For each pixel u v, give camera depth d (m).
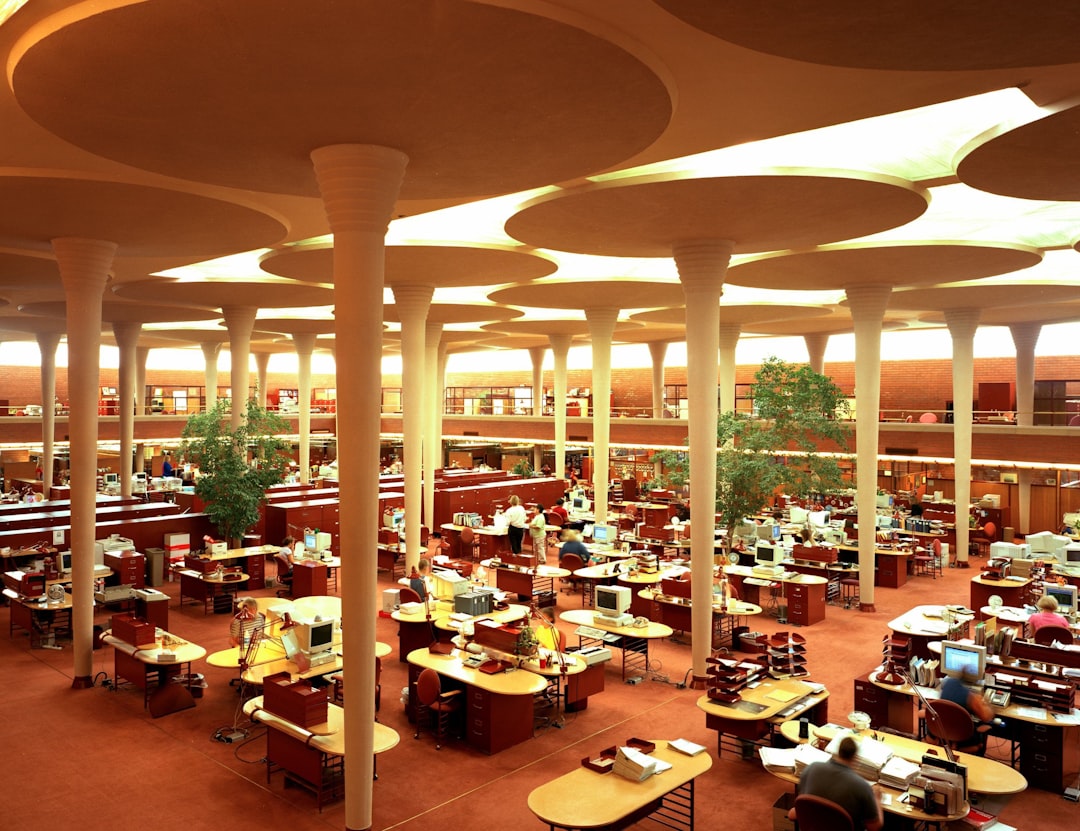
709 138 10.20
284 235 14.70
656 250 16.36
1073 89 8.35
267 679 11.33
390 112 8.05
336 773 10.96
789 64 7.88
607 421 28.67
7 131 9.69
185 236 14.67
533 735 12.84
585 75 7.19
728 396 30.95
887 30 6.46
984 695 11.27
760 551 20.61
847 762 7.95
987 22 6.29
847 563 22.97
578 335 39.31
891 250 16.66
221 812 10.34
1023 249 16.48
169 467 41.66
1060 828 10.12
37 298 25.72
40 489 39.47
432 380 31.88
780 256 17.23
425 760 11.89
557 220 13.71
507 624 15.20
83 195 11.79
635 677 15.69
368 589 9.74
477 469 43.03
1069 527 28.27
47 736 12.69
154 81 7.19
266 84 7.30
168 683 13.88
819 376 22.22
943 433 32.94
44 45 6.46
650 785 8.80
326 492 30.62
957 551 27.59
